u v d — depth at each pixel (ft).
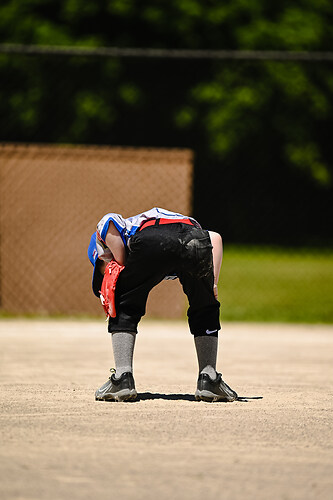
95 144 282.36
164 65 283.59
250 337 104.47
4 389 64.95
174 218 59.47
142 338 99.96
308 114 285.23
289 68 274.57
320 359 86.58
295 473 41.91
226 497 37.88
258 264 235.61
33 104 264.31
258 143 296.92
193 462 43.52
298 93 275.18
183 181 116.06
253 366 80.89
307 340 102.53
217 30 283.18
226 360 84.99
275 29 282.77
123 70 278.46
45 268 118.42
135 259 58.49
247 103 269.64
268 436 49.73
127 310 60.18
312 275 204.44
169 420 53.57
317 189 307.37
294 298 154.40
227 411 57.00
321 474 41.81
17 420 53.16
